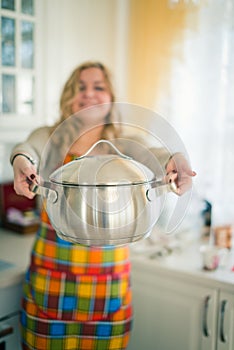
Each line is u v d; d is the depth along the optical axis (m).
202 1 2.19
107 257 1.57
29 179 1.07
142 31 2.39
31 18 1.90
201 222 2.10
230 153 2.22
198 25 2.22
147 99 2.43
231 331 1.65
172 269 1.75
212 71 2.22
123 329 1.62
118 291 1.59
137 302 1.89
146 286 1.85
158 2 2.32
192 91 2.28
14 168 1.19
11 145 2.23
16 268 1.69
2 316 1.67
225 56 2.18
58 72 2.09
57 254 1.56
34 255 1.61
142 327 1.90
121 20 2.44
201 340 1.73
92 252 1.56
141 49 2.41
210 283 1.67
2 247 1.94
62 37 2.10
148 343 1.89
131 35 2.43
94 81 1.71
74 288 1.56
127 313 1.63
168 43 2.32
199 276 1.69
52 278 1.56
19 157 1.23
